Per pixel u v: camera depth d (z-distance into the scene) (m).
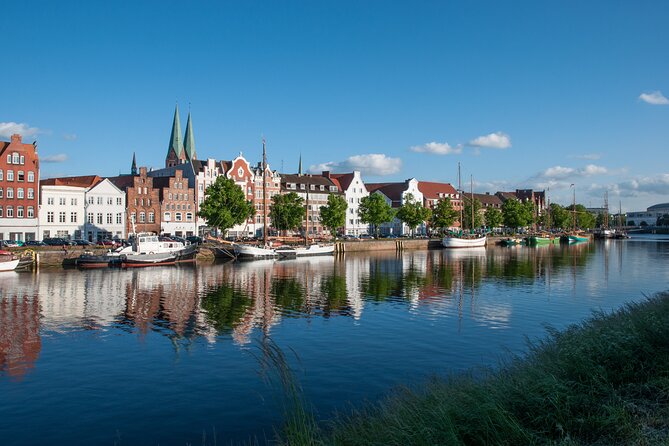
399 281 66.06
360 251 131.50
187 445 19.14
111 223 122.12
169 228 134.12
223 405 22.75
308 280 67.56
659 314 23.95
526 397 15.43
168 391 24.50
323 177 184.00
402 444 13.95
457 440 13.33
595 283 63.38
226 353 30.83
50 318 41.53
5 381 26.05
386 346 32.34
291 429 16.23
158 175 156.25
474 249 146.25
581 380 16.89
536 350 23.45
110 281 66.38
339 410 21.77
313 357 29.92
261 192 155.62
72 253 88.38
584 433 13.96
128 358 29.91
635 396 15.88
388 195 199.62
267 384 25.20
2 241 96.69
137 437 19.83
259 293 55.31
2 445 19.25
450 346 32.34
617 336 19.19
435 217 173.62
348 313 43.31
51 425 20.94
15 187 106.06
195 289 58.59
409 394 19.09
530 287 59.69
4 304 48.22
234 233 148.38
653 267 85.19
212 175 143.88
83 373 27.25
